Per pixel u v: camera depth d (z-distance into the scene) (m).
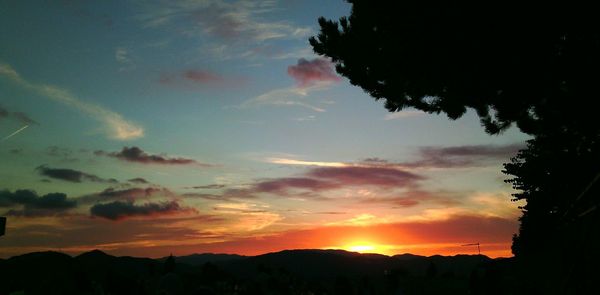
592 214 9.11
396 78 9.86
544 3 7.37
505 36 7.97
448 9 8.02
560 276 12.53
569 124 9.09
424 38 8.58
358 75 10.62
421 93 10.09
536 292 16.14
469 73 8.70
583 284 9.45
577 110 8.31
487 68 8.52
